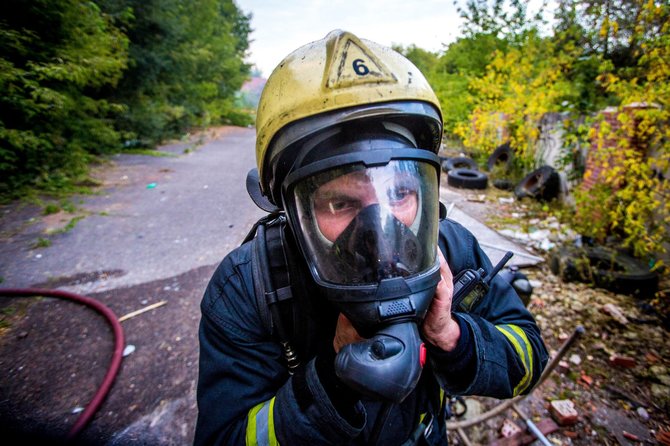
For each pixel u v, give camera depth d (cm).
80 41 709
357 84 68
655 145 349
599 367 229
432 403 96
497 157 798
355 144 69
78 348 260
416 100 72
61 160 701
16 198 587
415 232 68
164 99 1369
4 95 582
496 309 100
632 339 253
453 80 1127
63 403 216
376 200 66
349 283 65
